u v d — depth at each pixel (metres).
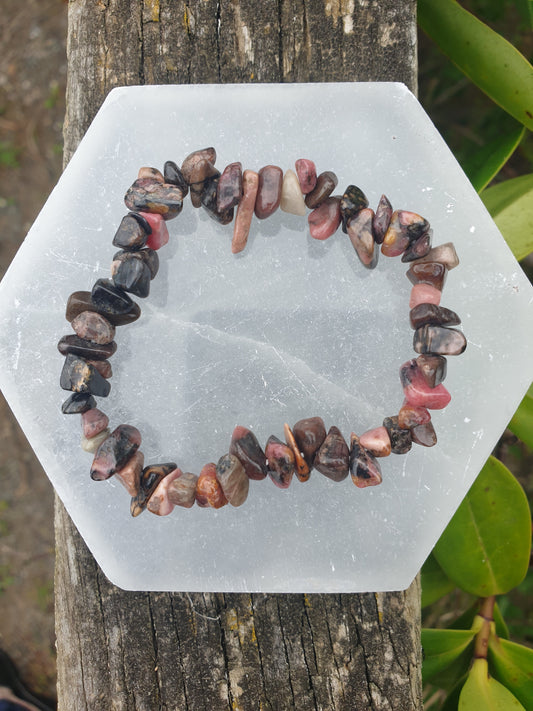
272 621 0.11
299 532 0.11
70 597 0.11
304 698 0.11
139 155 0.11
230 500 0.10
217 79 0.11
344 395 0.11
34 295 0.11
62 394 0.11
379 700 0.11
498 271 0.11
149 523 0.11
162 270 0.11
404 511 0.11
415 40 0.11
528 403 0.12
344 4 0.11
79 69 0.11
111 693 0.11
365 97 0.11
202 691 0.11
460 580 0.12
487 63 0.12
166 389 0.11
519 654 0.12
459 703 0.11
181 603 0.11
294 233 0.11
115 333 0.11
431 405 0.10
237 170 0.10
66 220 0.11
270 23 0.11
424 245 0.10
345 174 0.11
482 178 0.12
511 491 0.12
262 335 0.11
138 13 0.11
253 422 0.11
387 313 0.11
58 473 0.11
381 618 0.11
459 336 0.10
